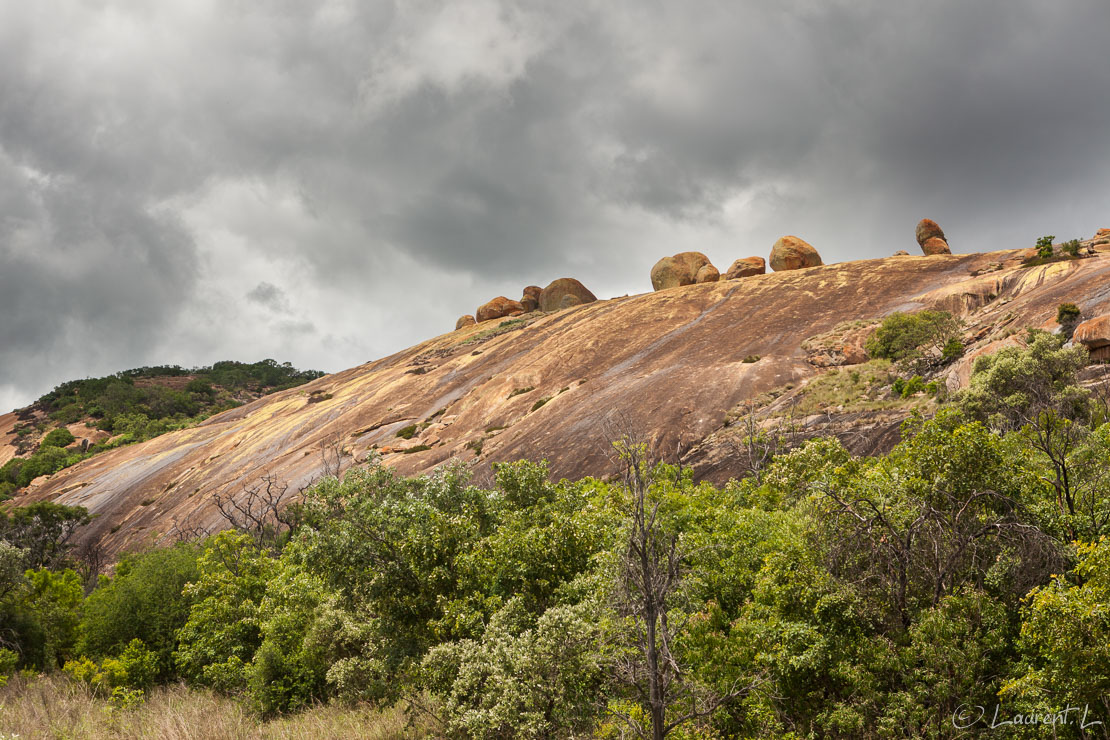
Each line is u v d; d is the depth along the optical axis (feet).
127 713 64.03
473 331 383.45
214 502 215.31
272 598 77.56
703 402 172.24
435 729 51.47
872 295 236.84
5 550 90.84
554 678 39.88
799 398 159.53
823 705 42.57
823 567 45.88
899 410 134.62
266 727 59.93
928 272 248.93
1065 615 32.60
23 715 62.75
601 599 41.50
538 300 423.23
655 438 159.63
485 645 43.62
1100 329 118.83
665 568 34.94
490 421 214.28
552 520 54.70
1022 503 43.32
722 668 45.11
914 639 39.70
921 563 43.91
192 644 82.53
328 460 223.10
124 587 90.07
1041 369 103.35
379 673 53.26
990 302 193.77
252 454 254.06
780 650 43.11
